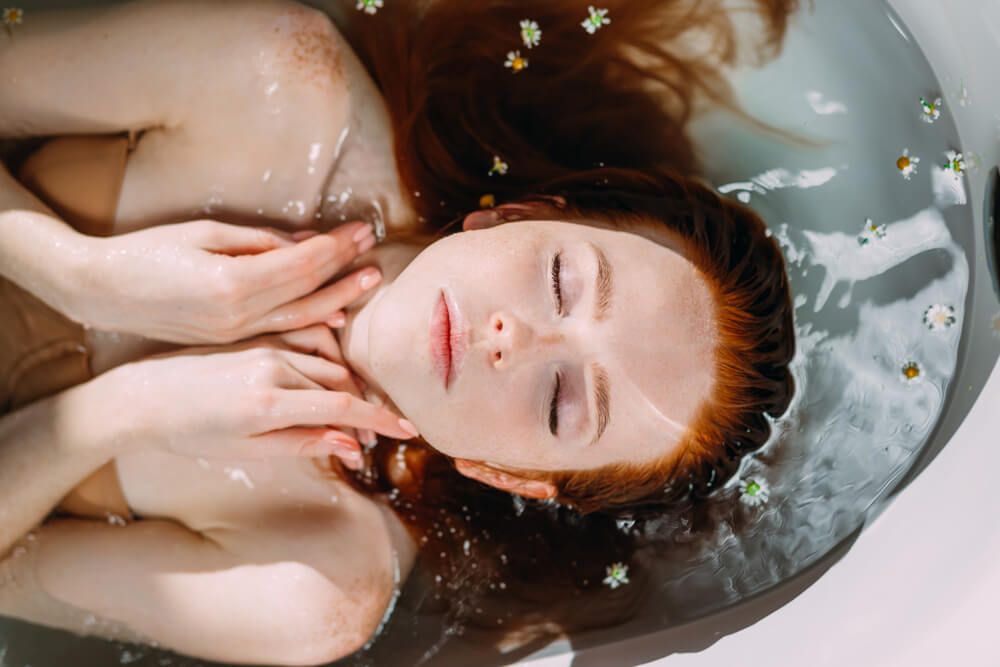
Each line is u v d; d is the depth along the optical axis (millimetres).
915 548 733
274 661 787
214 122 773
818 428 816
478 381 718
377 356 729
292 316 759
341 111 793
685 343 747
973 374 764
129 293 735
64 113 771
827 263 831
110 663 799
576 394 730
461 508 857
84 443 748
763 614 766
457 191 843
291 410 732
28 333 784
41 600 786
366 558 804
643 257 749
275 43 770
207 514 801
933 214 799
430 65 854
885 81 815
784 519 806
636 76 859
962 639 687
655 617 808
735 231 797
